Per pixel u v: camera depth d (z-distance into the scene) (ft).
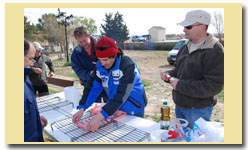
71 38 53.67
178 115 6.12
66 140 4.42
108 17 68.74
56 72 29.84
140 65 31.71
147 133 4.30
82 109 5.22
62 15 36.70
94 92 5.53
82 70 8.47
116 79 4.92
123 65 4.93
